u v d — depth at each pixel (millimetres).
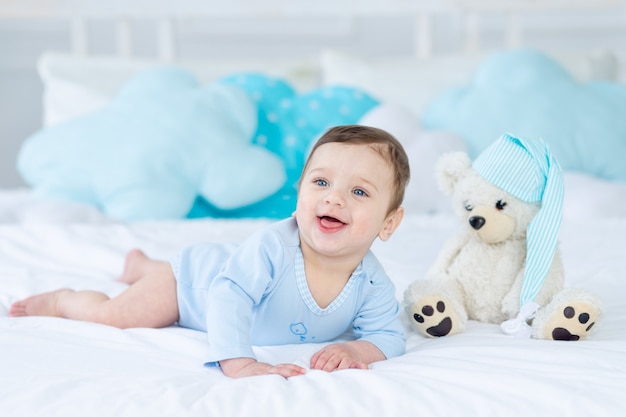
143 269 1441
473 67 2764
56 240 1817
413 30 3389
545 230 1200
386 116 2449
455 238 1327
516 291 1222
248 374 968
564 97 2564
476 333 1181
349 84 2771
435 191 2312
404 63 2809
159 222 2146
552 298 1177
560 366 939
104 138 2387
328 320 1135
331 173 1088
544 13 3307
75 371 957
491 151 1261
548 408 834
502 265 1255
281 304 1113
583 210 2176
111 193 2326
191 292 1200
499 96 2549
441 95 2613
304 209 1083
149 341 1104
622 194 2232
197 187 2367
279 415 824
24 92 3443
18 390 872
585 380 894
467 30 3131
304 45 3418
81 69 2766
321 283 1115
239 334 1022
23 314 1265
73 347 1040
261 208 2416
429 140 2379
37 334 1093
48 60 2777
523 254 1270
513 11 3084
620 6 2988
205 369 1010
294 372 953
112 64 2797
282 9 3055
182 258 1231
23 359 987
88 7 3068
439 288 1203
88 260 1693
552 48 3340
